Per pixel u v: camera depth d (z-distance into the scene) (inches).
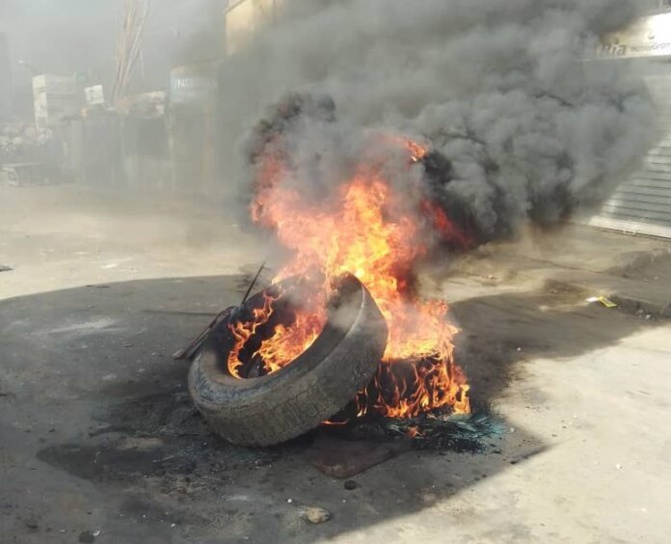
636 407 173.6
